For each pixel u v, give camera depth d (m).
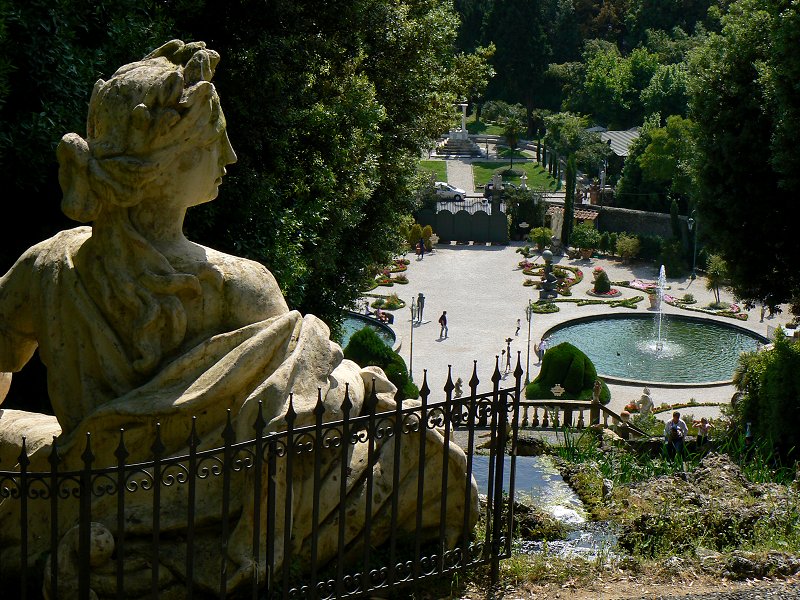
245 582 8.20
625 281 60.94
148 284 8.32
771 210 28.48
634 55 96.44
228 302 8.60
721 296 57.41
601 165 85.56
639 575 9.59
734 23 30.05
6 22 14.76
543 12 108.88
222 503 7.86
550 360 38.09
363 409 9.49
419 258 65.31
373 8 26.09
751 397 25.12
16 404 14.73
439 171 93.38
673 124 66.50
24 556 7.28
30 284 8.74
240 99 19.89
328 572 8.80
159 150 8.20
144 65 8.44
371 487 8.25
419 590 8.93
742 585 9.42
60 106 14.91
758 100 28.42
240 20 20.41
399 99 28.22
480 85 40.56
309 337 8.74
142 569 8.09
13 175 14.63
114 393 8.38
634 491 11.94
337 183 22.36
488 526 9.10
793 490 12.21
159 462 7.29
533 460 13.30
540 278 61.00
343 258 26.16
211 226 18.44
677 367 45.12
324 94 23.48
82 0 16.48
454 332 49.09
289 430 7.67
